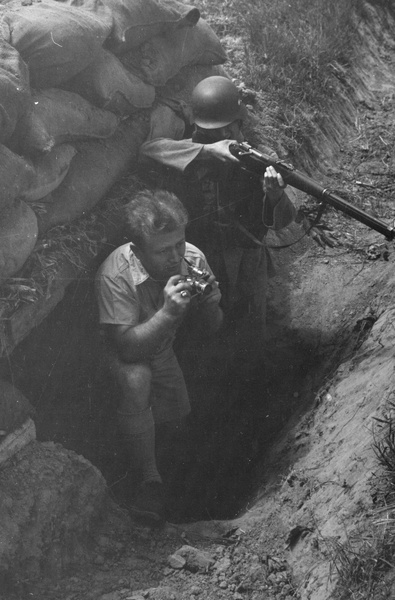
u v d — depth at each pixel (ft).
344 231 19.60
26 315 12.64
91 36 13.96
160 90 16.97
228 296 16.55
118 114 15.33
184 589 11.91
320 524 11.77
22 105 12.39
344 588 10.14
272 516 13.05
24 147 12.85
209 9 24.22
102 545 12.56
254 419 16.87
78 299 14.76
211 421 17.15
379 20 25.76
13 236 12.28
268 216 15.64
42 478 12.12
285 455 14.58
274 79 22.07
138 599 11.49
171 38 16.62
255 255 16.62
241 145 15.05
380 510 10.68
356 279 18.20
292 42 23.04
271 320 18.08
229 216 16.02
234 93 15.62
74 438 15.23
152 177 16.01
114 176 15.21
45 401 14.99
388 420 11.92
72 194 14.16
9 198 12.14
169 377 14.64
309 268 18.79
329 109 22.58
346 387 14.62
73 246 14.07
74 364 15.26
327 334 17.31
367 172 21.45
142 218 13.39
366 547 10.36
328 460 13.05
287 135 20.93
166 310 13.53
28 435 12.46
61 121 13.56
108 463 15.10
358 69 24.50
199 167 15.53
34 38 13.10
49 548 11.85
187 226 16.37
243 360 17.43
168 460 16.79
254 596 11.62
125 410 13.96
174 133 16.67
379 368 14.11
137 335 13.66
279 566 11.92
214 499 16.08
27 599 11.37
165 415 14.93
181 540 12.91
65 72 13.65
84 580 11.95
